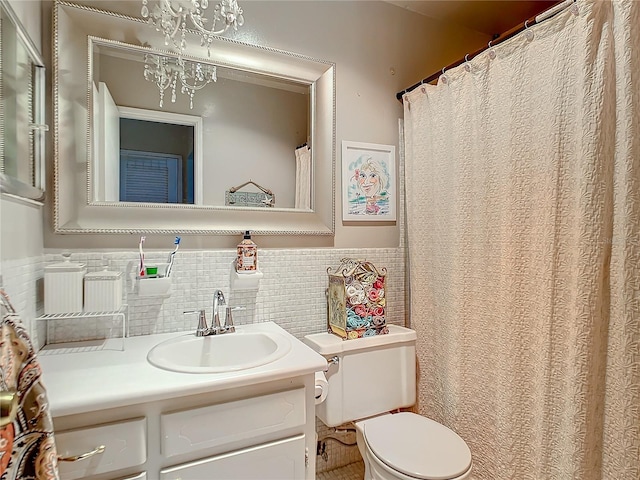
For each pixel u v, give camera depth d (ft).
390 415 4.89
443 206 5.27
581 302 3.53
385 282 5.34
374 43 6.02
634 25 3.25
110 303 3.81
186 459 3.00
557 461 3.79
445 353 5.19
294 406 3.42
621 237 3.32
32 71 3.58
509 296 4.33
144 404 2.88
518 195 4.25
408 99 5.93
